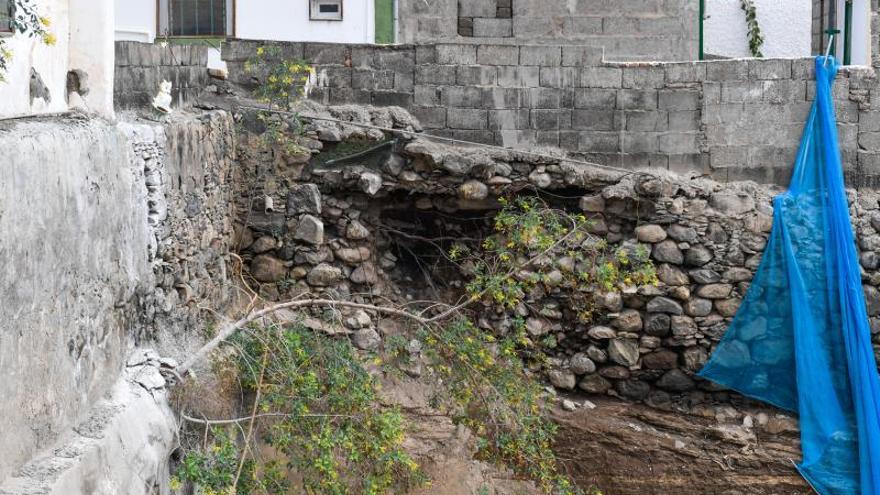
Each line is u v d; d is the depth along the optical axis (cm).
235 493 918
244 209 1348
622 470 1352
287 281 1345
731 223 1355
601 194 1364
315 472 1017
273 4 1708
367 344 1330
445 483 1245
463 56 1394
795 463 1345
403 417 1190
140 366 939
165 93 1165
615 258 1321
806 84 1379
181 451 934
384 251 1419
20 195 729
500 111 1397
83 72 945
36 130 785
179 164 1080
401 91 1399
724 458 1352
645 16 1658
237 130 1346
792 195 1362
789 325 1354
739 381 1360
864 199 1377
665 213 1352
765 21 2225
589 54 1391
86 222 845
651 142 1395
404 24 1689
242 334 1060
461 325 1204
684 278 1352
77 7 941
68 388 810
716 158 1391
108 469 808
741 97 1385
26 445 744
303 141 1353
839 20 1670
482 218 1412
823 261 1349
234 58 1365
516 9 1670
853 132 1388
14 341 721
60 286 796
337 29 1711
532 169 1374
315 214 1351
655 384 1375
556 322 1369
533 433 1230
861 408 1327
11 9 825
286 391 1018
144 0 1700
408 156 1365
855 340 1336
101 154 880
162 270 1023
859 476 1329
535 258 1260
